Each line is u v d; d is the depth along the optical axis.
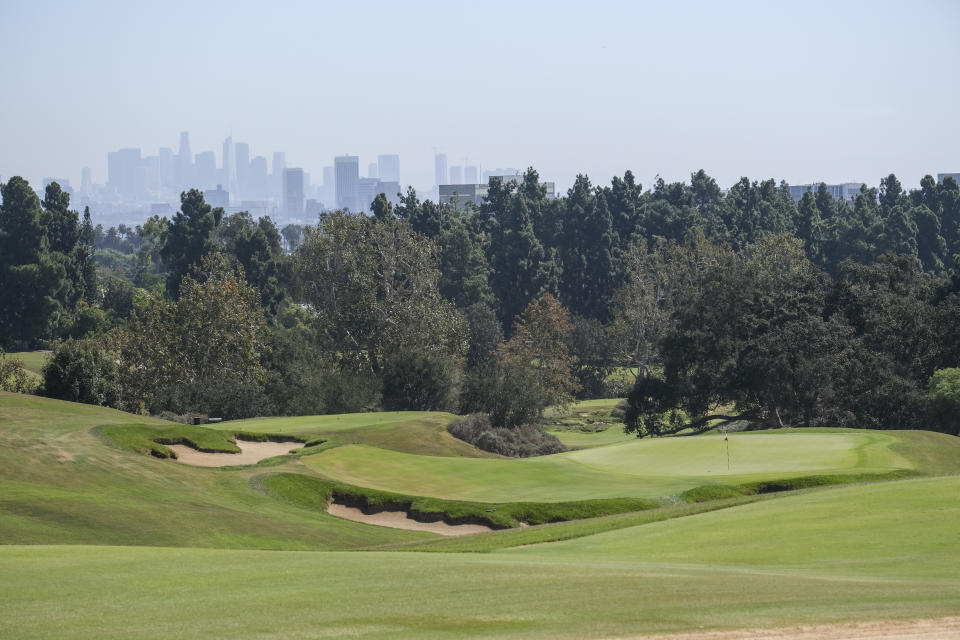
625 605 14.14
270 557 19.14
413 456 46.16
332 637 12.34
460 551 24.45
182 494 34.66
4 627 12.84
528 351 105.62
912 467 42.25
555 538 26.03
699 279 113.81
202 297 82.56
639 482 38.81
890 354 75.12
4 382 78.31
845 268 88.25
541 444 64.19
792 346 72.50
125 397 75.38
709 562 19.27
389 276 97.12
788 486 35.97
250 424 58.19
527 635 12.41
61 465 34.97
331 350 94.25
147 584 15.78
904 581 16.00
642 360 114.38
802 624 12.88
